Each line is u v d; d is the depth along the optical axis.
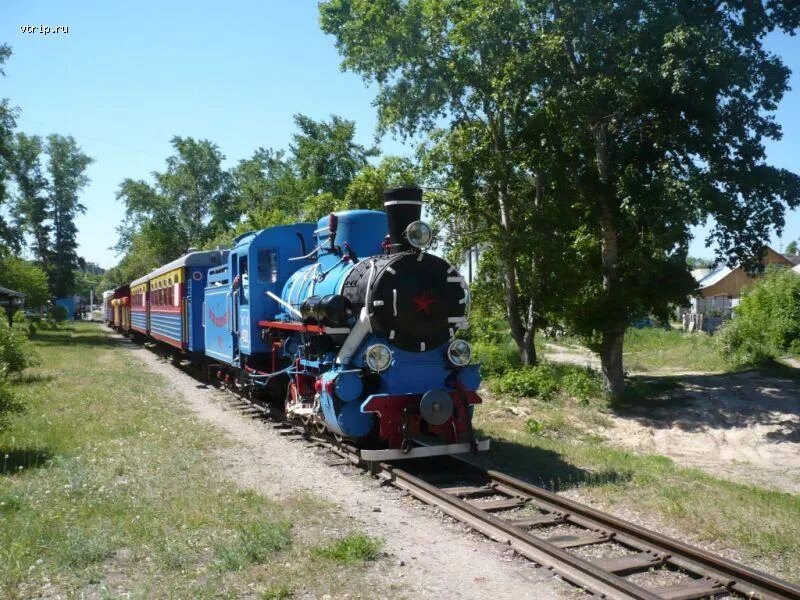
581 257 17.55
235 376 13.79
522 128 15.49
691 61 12.84
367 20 16.72
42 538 5.55
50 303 51.12
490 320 25.12
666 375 20.50
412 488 7.34
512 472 8.53
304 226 11.95
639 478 8.36
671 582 5.12
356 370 8.29
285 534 5.78
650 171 15.22
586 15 14.50
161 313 21.98
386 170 21.28
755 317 24.05
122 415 11.62
